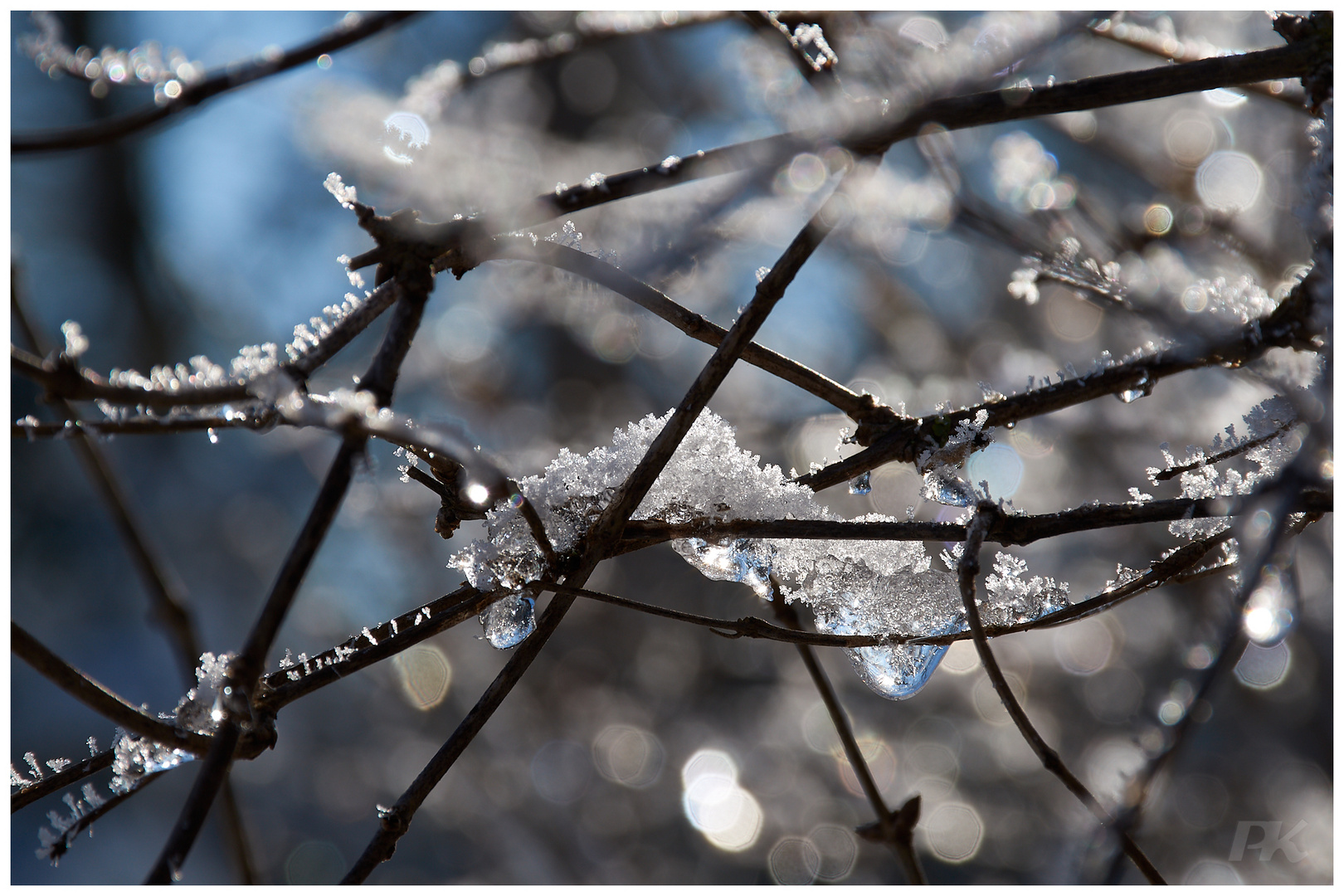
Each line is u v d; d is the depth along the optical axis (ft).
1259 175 1.78
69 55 1.41
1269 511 1.28
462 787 3.17
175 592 1.50
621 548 1.32
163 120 1.35
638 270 1.33
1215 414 1.93
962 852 3.01
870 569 1.36
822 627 1.37
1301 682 2.50
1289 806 2.51
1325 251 1.31
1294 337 1.33
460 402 2.96
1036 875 2.72
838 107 1.32
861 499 2.52
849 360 2.85
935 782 3.18
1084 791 1.26
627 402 3.13
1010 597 1.36
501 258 1.31
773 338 2.73
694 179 1.31
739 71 1.88
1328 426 1.28
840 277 2.66
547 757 3.22
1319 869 2.23
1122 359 1.36
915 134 1.32
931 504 2.39
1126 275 1.55
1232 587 1.32
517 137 2.48
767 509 1.33
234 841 1.44
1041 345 2.55
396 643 1.32
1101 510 1.30
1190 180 1.80
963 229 1.59
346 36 1.38
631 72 2.91
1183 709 1.25
